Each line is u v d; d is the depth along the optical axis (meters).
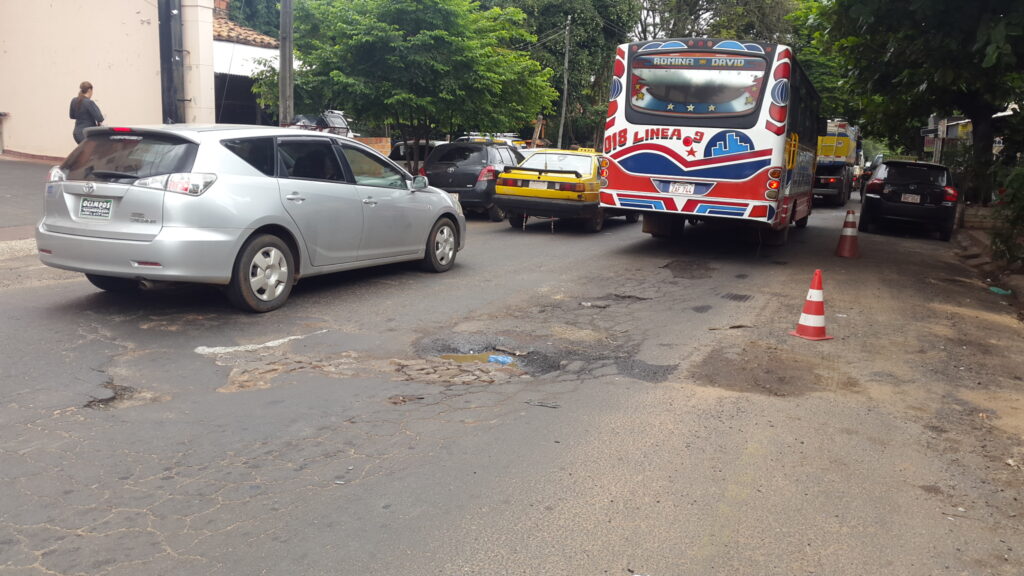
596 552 3.42
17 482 3.82
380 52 16.25
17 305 7.11
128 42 19.14
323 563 3.25
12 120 21.73
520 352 6.42
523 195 14.34
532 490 3.97
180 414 4.77
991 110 16.36
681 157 11.48
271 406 4.96
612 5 35.91
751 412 5.22
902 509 3.94
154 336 6.31
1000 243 12.13
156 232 6.36
